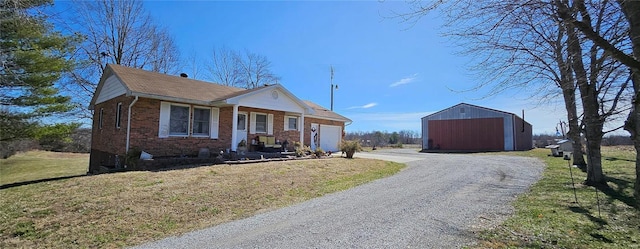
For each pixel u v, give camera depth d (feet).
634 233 14.57
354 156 59.57
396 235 14.67
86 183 25.22
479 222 16.70
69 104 50.01
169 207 20.18
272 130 54.85
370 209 19.97
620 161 45.09
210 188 25.34
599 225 15.88
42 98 44.93
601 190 25.07
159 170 32.32
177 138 41.34
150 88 38.45
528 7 13.25
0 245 14.15
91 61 60.08
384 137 141.69
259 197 23.89
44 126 46.85
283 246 13.43
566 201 21.61
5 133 44.34
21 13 33.50
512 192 25.39
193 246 13.80
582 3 12.48
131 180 26.58
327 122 73.31
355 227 16.05
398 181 32.07
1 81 40.24
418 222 16.81
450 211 19.22
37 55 41.57
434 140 95.86
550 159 53.98
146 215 18.52
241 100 43.60
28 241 14.64
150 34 72.18
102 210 18.93
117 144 39.58
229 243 14.03
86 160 76.13
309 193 25.99
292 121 59.57
